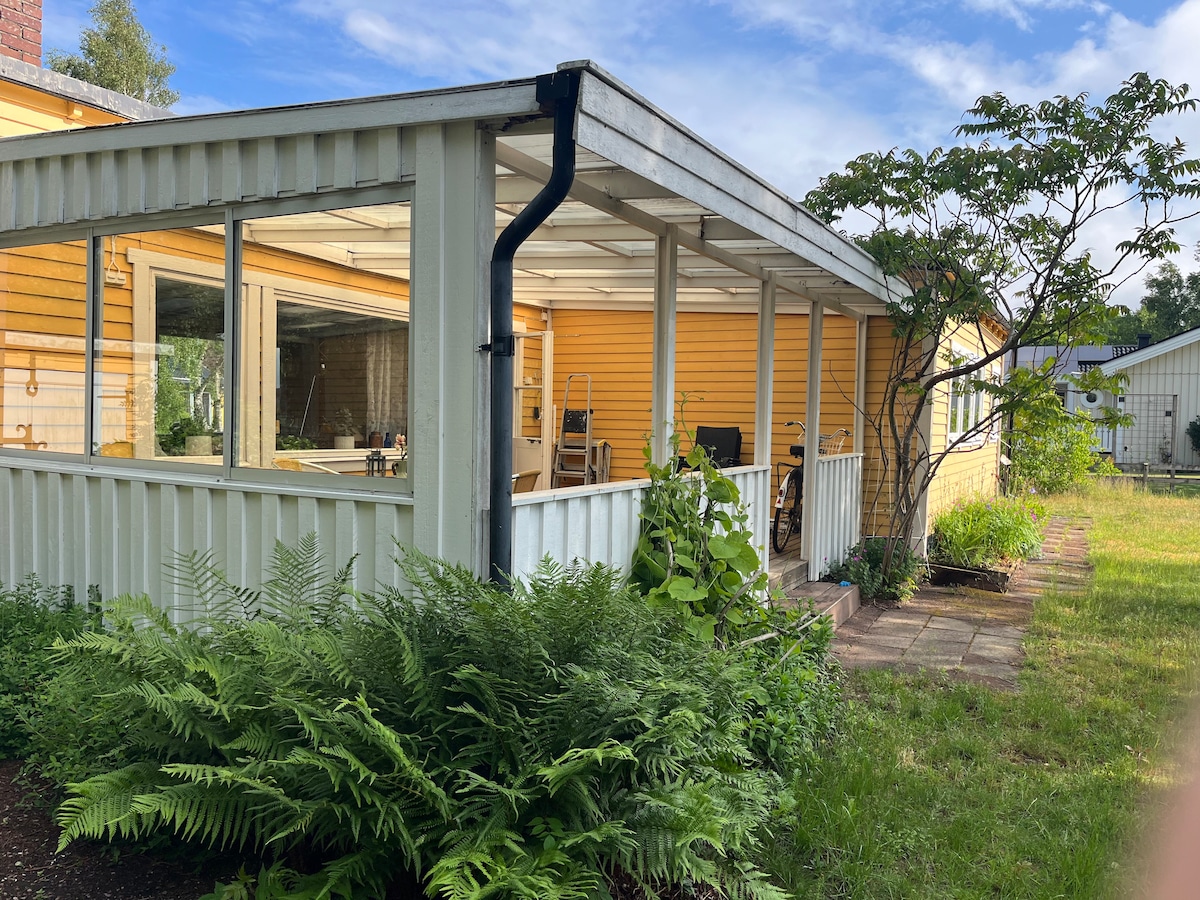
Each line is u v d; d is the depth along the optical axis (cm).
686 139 400
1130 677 567
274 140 421
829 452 884
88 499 513
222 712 275
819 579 792
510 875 241
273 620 348
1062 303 802
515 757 280
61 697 335
